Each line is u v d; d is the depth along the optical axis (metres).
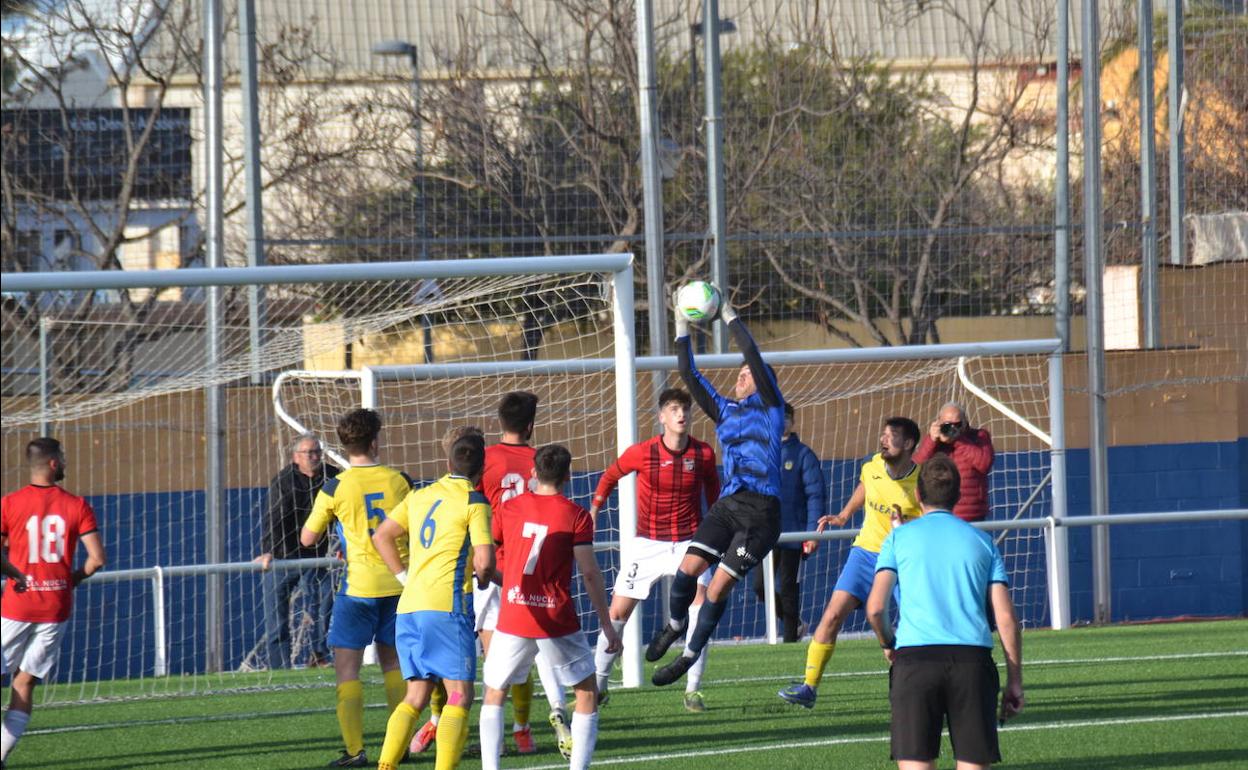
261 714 32.38
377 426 25.80
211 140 43.47
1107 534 49.12
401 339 53.00
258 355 43.03
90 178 62.06
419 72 58.69
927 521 18.42
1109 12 61.09
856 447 52.53
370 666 40.53
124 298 49.09
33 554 25.00
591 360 40.88
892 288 63.50
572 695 33.69
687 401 29.17
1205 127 60.12
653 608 46.66
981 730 17.41
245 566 36.62
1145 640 41.69
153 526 46.62
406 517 23.08
